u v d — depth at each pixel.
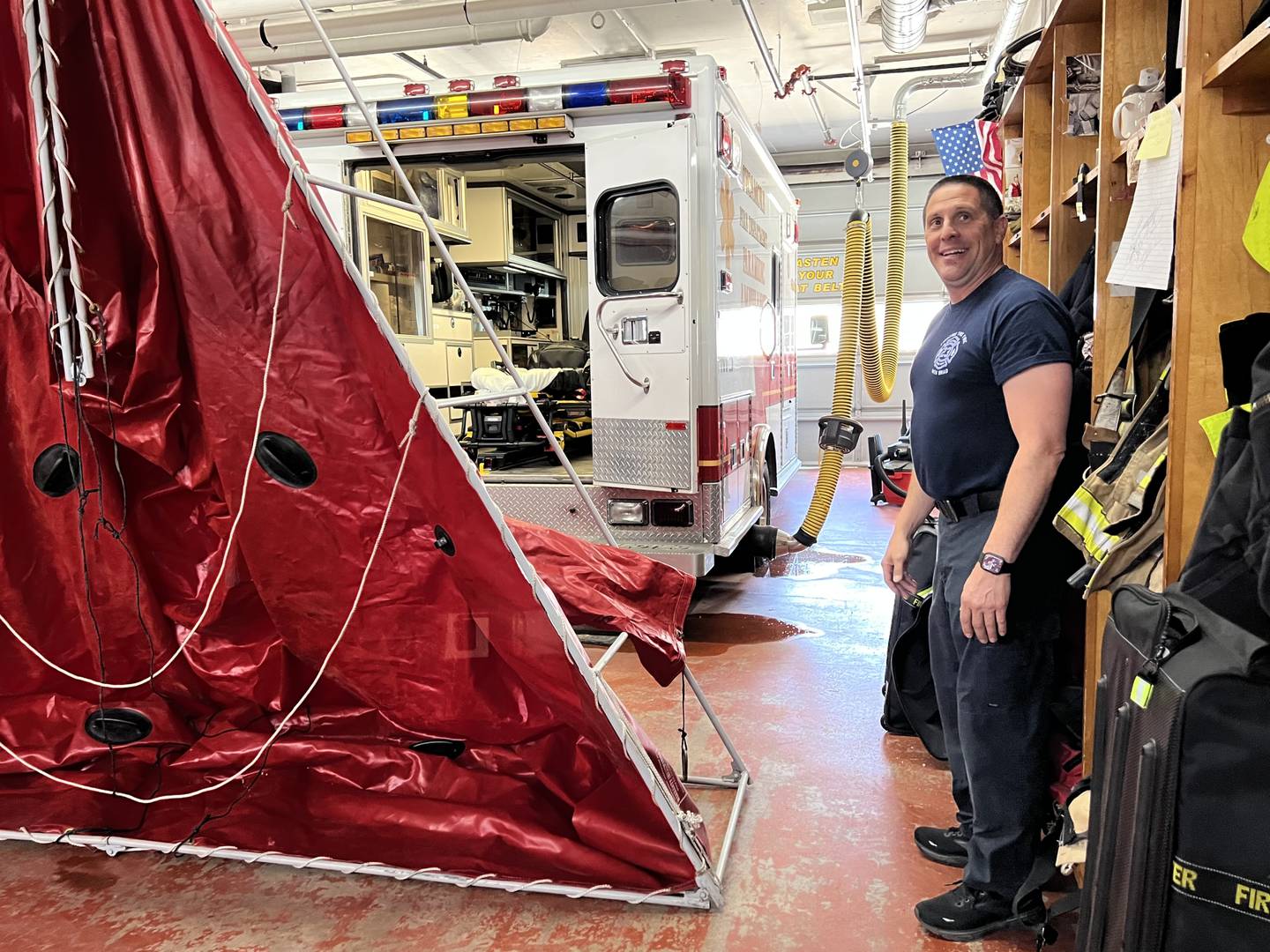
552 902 2.34
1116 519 1.80
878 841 2.64
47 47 1.74
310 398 2.02
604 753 2.40
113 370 2.12
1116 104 2.22
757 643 4.61
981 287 2.15
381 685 2.41
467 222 7.17
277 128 1.75
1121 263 1.88
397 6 6.48
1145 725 1.34
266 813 2.52
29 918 2.29
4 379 2.15
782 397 7.29
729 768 3.13
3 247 2.04
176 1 1.70
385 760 2.55
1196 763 1.23
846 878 2.44
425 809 2.46
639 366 4.30
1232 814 1.21
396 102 4.27
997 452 2.10
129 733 2.53
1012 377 1.94
